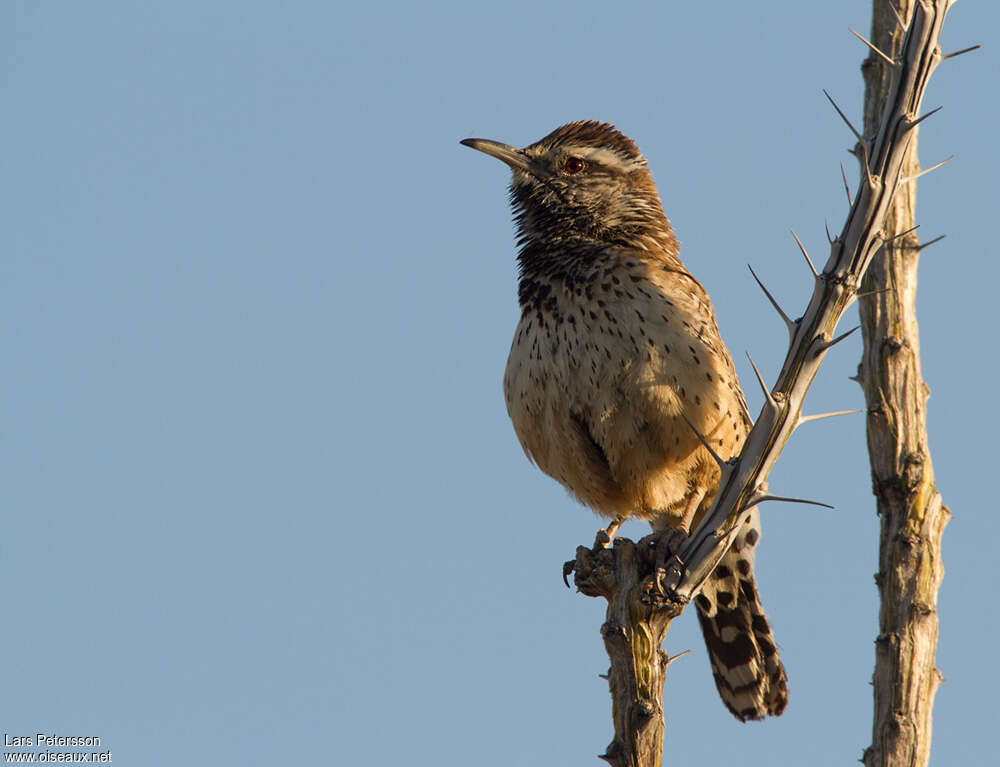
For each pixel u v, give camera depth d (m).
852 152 9.08
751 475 7.52
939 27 6.93
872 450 8.68
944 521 8.52
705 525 7.64
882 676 8.13
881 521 8.59
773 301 7.36
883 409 8.66
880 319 8.87
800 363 7.26
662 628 7.66
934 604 8.27
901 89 6.97
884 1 9.46
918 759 7.87
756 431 7.44
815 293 7.20
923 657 8.10
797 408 7.32
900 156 7.00
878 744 7.97
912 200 9.14
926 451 8.60
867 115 9.24
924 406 8.73
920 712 7.97
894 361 8.73
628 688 7.42
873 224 7.10
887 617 8.30
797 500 7.43
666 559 7.93
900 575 8.34
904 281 8.91
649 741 7.27
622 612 7.65
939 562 8.40
